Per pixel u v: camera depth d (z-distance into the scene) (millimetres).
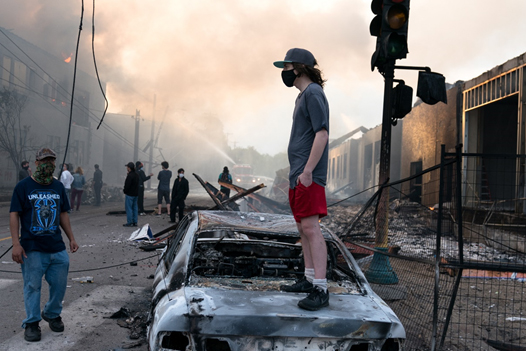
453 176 7133
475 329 4867
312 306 2783
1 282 6188
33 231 4074
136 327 4574
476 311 5473
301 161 2918
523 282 6762
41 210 4102
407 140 18297
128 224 13266
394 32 6031
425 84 6195
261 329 2574
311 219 2906
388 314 2857
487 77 11984
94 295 5766
